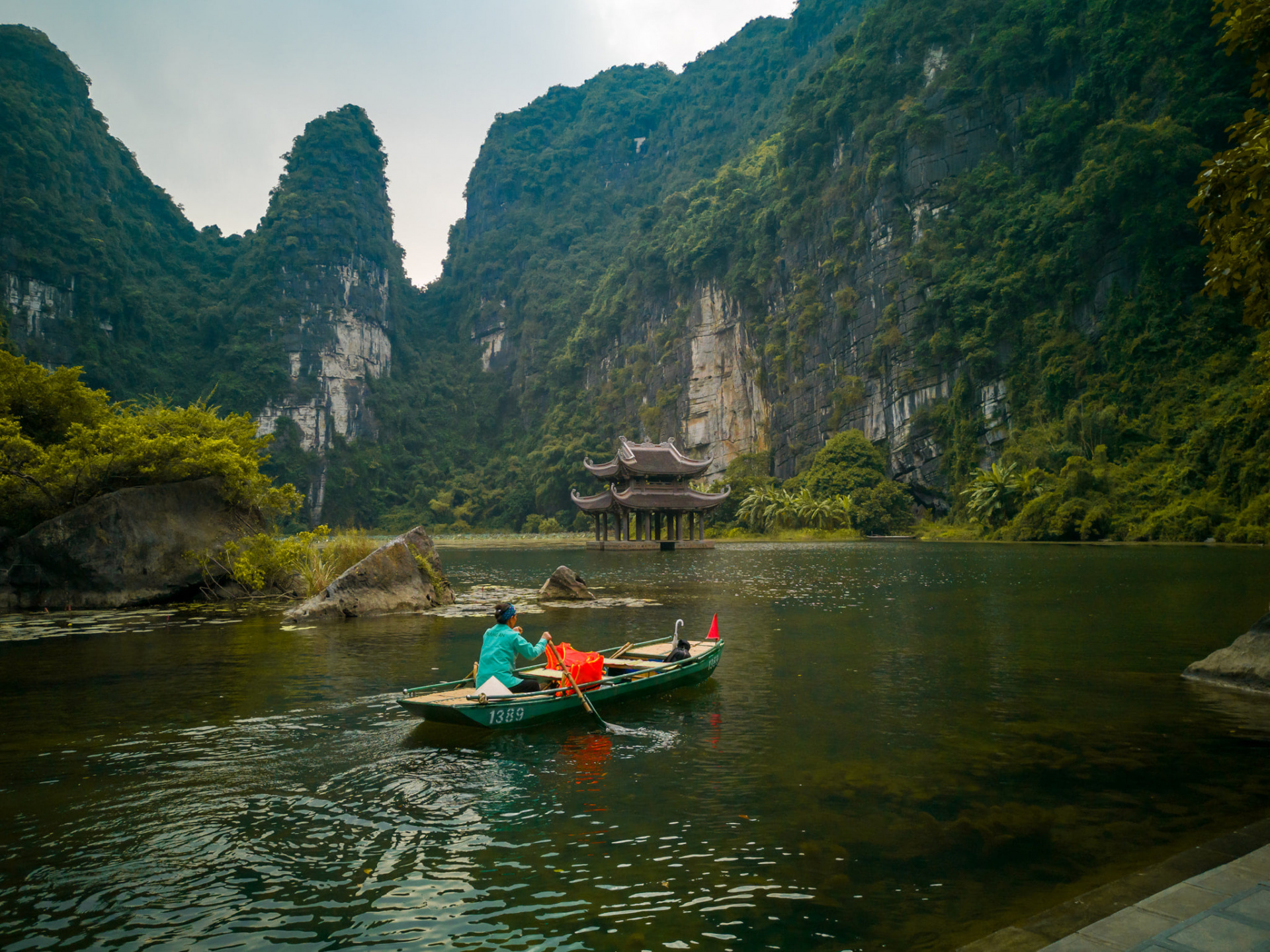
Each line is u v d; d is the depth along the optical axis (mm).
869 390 89625
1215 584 22062
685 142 172000
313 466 134375
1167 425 59844
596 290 155875
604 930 4156
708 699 9438
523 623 15820
